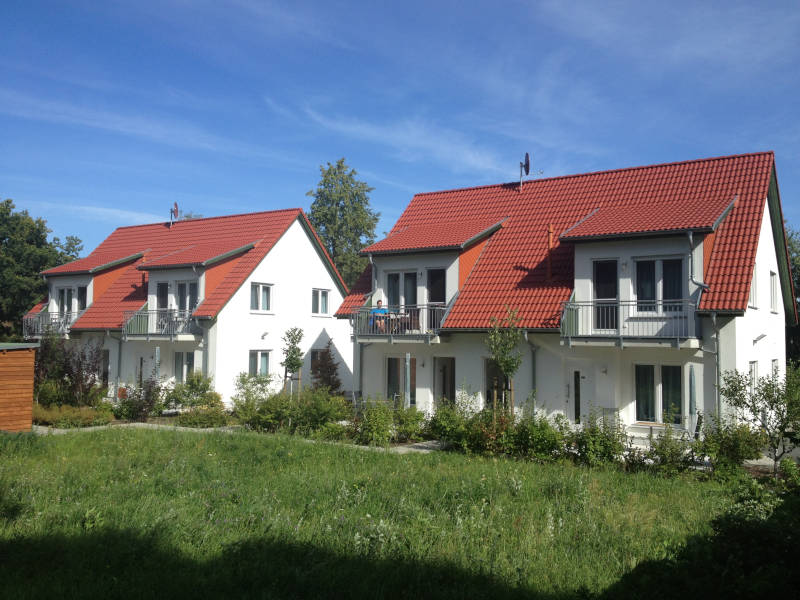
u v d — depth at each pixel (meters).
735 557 5.73
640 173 21.31
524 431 14.56
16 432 16.72
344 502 9.76
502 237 21.52
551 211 21.69
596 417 14.84
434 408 20.31
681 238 16.39
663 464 12.82
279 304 28.34
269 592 6.26
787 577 5.30
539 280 19.22
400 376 21.66
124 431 17.72
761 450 13.91
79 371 23.50
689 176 20.05
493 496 10.33
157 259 27.58
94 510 8.82
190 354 26.45
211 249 27.50
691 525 8.86
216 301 25.52
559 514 9.45
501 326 18.22
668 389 16.95
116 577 6.69
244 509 9.34
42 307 33.44
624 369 17.41
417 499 10.11
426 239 21.22
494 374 19.55
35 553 7.30
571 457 13.88
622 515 9.20
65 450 14.48
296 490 10.69
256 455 13.91
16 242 36.97
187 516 8.87
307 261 29.97
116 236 34.66
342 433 17.34
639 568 6.70
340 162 50.12
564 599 6.33
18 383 17.59
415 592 6.52
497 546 7.90
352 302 22.56
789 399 12.36
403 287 21.59
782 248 21.03
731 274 16.14
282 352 28.03
